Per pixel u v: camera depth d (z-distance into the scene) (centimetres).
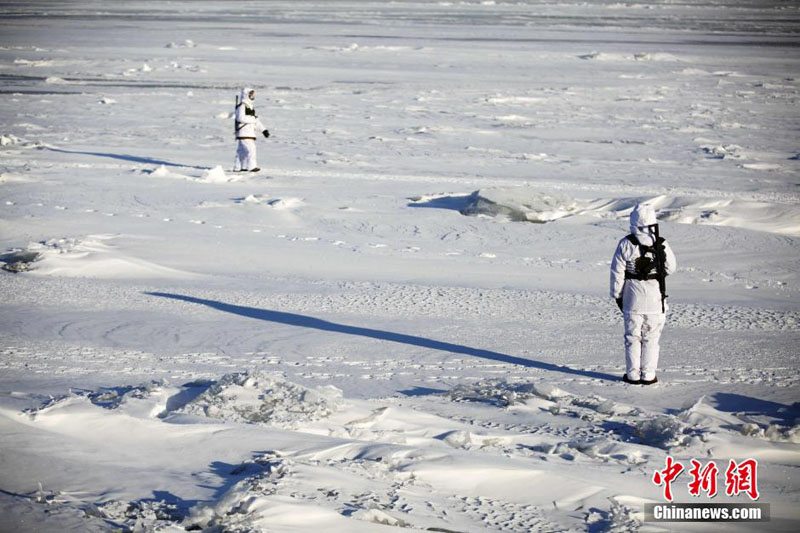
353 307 1266
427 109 4325
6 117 3725
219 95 4753
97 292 1320
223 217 1958
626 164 2898
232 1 19662
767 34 10744
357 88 5234
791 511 575
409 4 19300
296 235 1828
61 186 2256
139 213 1967
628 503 566
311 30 10462
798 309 1335
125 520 476
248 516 466
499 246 1783
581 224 1981
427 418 757
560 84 5659
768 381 948
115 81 5403
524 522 517
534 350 1065
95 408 677
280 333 1112
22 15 12162
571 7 18788
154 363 960
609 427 770
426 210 2083
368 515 484
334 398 764
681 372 978
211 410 710
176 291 1345
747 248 1772
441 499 544
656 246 920
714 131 3794
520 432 738
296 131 3488
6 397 729
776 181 2628
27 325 1125
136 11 14262
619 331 1166
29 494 512
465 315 1233
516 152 3117
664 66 6962
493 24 12138
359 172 2617
